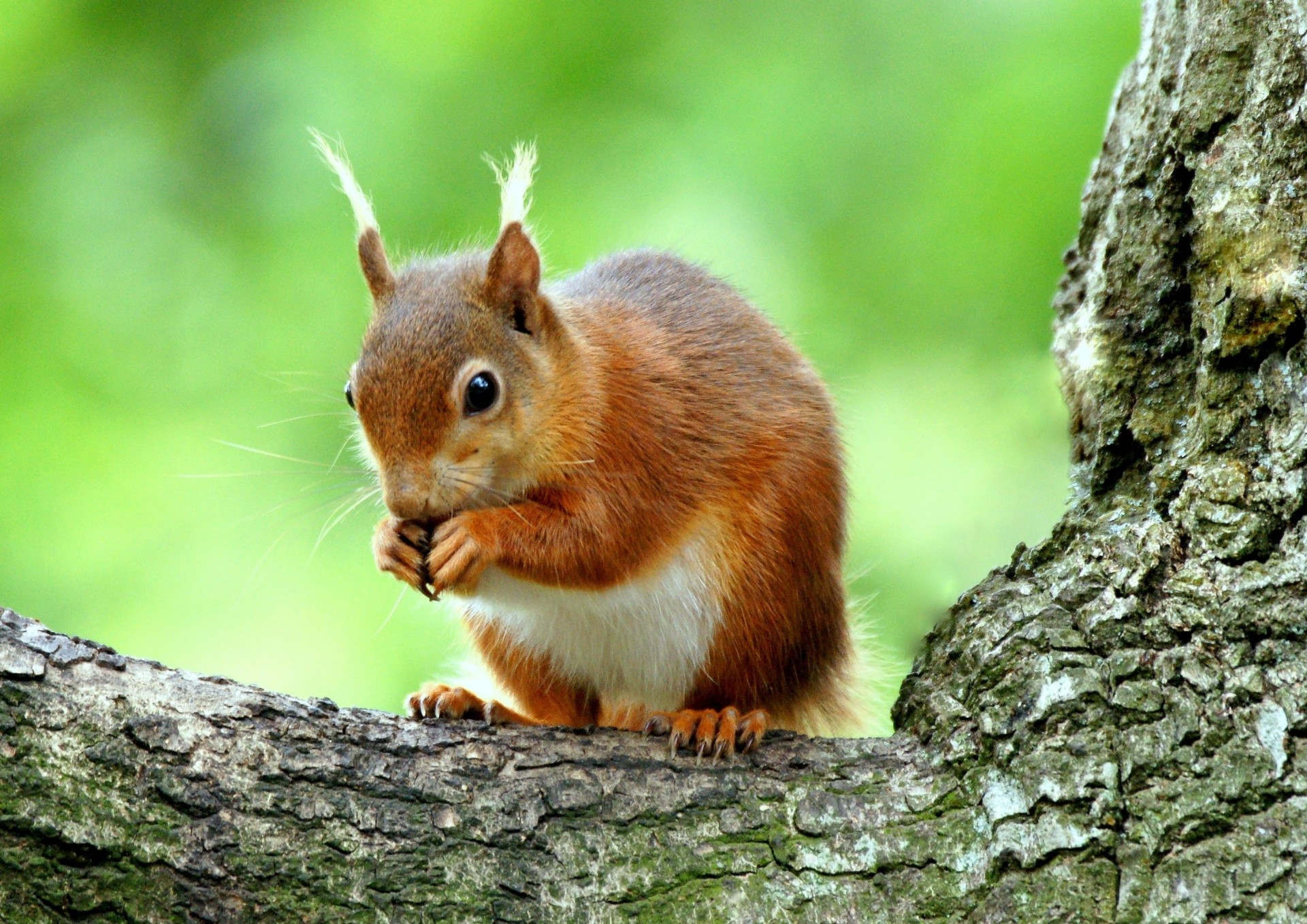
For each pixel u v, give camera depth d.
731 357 11.62
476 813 8.27
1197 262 9.07
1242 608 8.05
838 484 11.68
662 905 8.01
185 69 18.17
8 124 18.14
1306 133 8.66
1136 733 7.93
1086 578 8.68
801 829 8.22
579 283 12.63
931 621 16.48
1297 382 8.45
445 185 16.88
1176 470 8.94
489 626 11.91
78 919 7.71
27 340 17.12
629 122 17.62
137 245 17.61
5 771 7.85
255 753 8.25
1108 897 7.58
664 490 10.93
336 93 17.20
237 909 7.83
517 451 10.67
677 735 9.02
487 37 17.67
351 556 16.41
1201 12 9.34
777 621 11.01
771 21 18.36
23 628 8.45
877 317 17.62
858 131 17.89
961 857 7.99
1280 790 7.52
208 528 16.53
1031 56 17.44
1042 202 16.72
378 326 10.72
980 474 17.34
